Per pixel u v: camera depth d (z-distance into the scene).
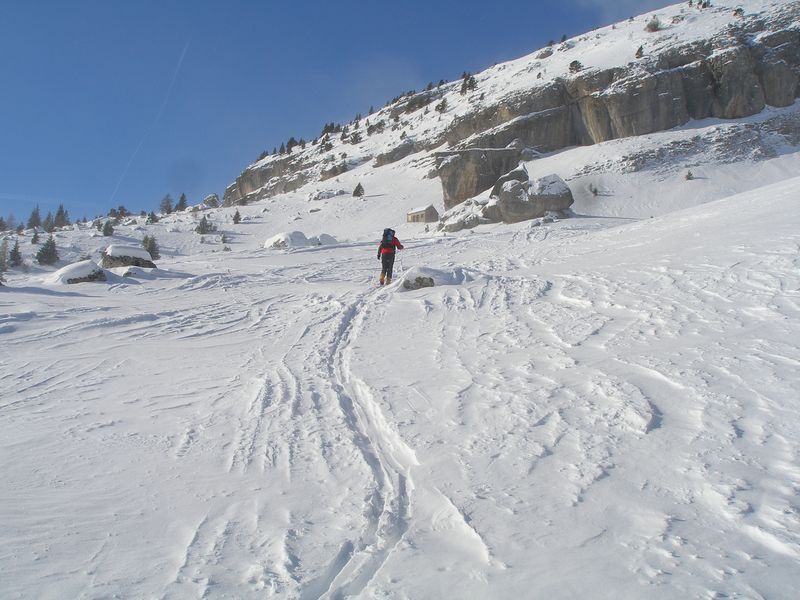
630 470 3.03
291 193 89.19
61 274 15.05
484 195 40.41
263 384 5.82
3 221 65.88
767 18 55.44
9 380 6.19
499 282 10.81
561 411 4.03
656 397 3.97
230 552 2.61
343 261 20.86
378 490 3.27
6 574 2.38
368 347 7.29
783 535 2.28
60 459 3.86
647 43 60.16
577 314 7.08
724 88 51.12
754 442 3.12
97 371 6.64
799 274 5.99
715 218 11.20
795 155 46.31
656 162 46.78
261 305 11.65
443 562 2.38
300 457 3.85
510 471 3.23
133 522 2.93
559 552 2.35
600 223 28.30
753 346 4.56
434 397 4.84
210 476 3.56
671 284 7.16
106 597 2.22
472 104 80.00
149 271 17.05
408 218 51.78
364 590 2.22
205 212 71.31
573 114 57.09
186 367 6.82
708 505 2.59
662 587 2.03
